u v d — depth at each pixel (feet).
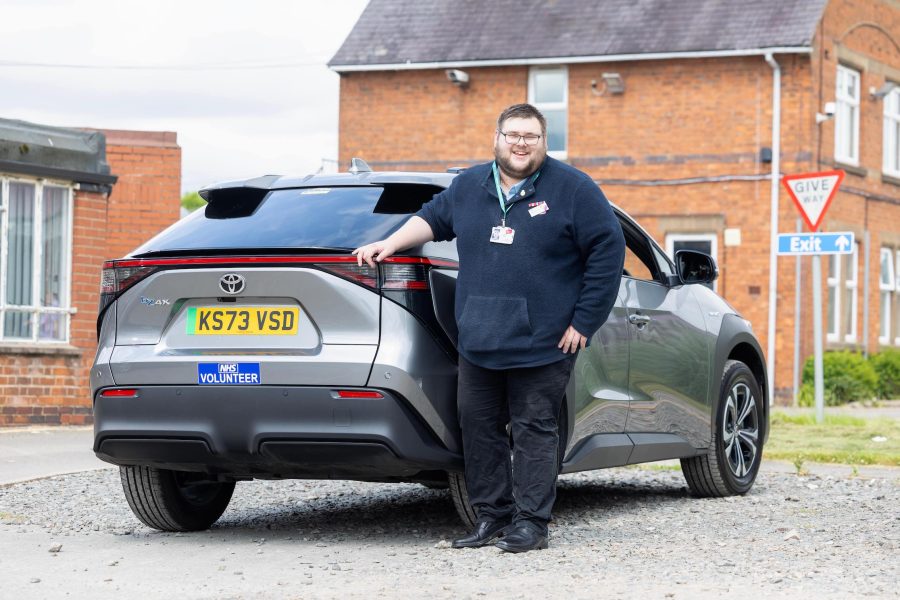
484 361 19.35
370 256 19.35
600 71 75.46
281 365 19.51
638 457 24.00
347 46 80.43
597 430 22.66
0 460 32.24
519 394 19.76
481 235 19.51
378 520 24.06
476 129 77.92
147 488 21.77
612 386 23.18
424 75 78.74
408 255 19.63
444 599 16.33
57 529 22.81
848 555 19.53
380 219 20.68
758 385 28.17
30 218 43.73
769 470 31.78
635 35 74.79
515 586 17.11
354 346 19.38
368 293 19.48
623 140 75.00
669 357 25.04
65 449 35.06
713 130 73.15
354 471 19.86
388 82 79.46
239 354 19.86
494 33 78.33
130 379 20.42
